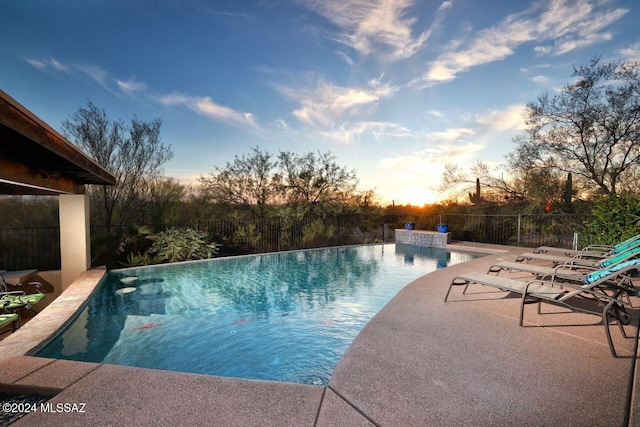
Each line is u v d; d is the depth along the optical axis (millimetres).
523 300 3770
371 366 2721
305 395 2266
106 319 5328
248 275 8539
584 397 2236
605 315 2984
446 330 3572
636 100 10711
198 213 13906
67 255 7336
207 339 4543
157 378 2508
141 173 12570
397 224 16656
